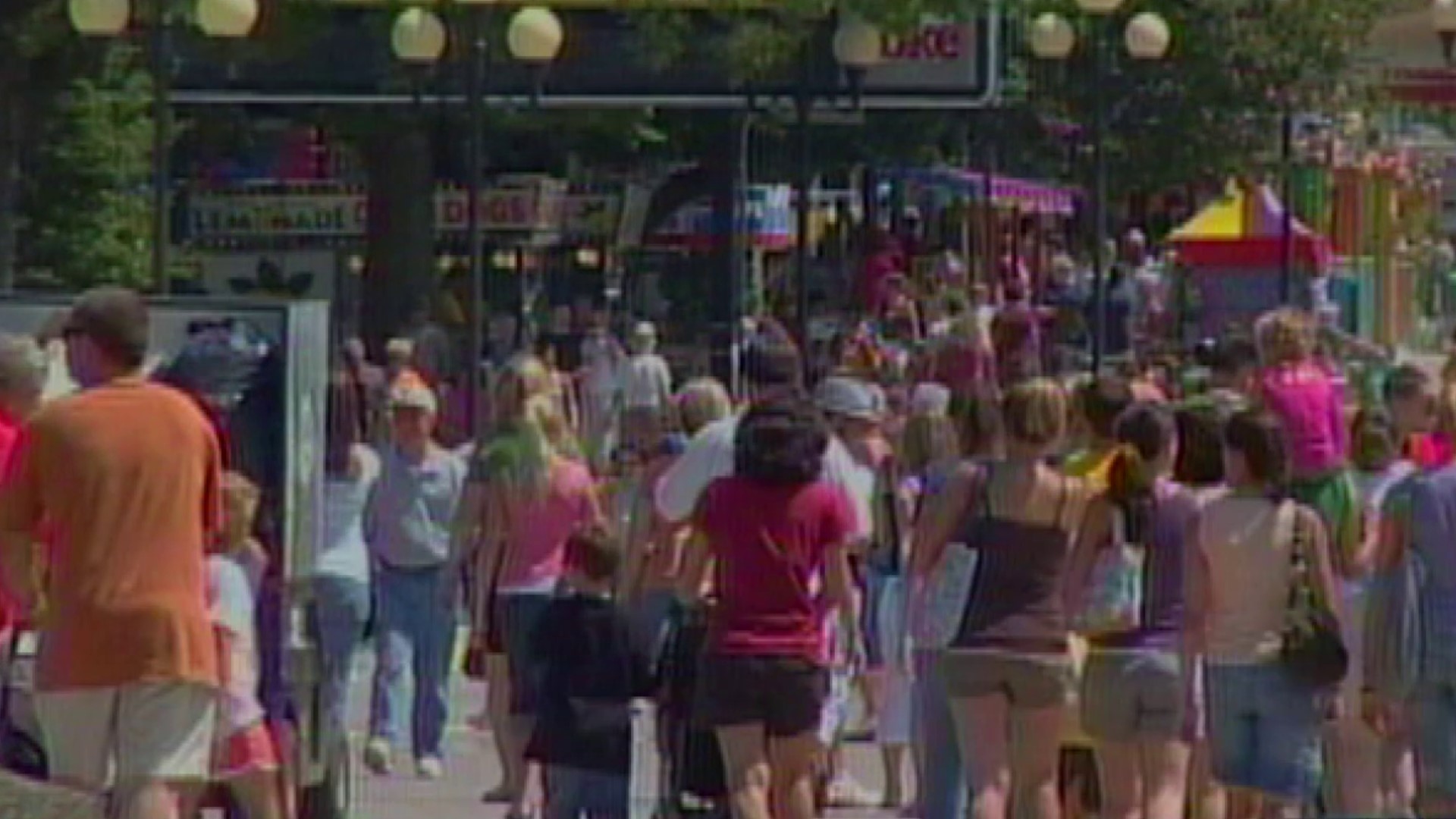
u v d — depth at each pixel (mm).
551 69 93438
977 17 90812
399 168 111875
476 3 70438
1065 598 39344
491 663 48562
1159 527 39375
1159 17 98812
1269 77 130250
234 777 38500
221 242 119938
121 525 33156
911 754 49500
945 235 153125
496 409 49219
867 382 62438
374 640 55906
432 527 52719
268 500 40469
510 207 123875
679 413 49500
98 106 98188
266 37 91438
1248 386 49844
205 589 35094
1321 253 116562
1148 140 131500
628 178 129000
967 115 137375
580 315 118562
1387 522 41219
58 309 42469
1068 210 158375
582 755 43469
